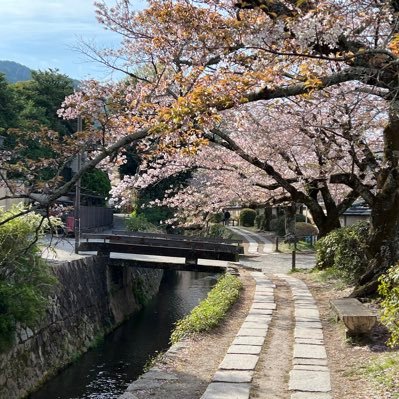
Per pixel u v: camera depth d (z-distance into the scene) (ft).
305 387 22.62
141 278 79.82
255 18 26.18
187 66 40.24
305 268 71.20
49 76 115.03
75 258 59.62
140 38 43.68
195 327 33.63
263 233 141.18
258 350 28.99
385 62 24.99
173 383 23.79
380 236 37.88
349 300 34.42
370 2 26.50
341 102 35.78
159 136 25.36
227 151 56.75
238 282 52.54
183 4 36.14
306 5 23.71
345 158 48.60
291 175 58.65
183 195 65.36
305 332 32.94
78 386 42.34
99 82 42.73
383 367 23.45
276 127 47.88
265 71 25.94
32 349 42.27
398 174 37.32
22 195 21.16
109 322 61.41
